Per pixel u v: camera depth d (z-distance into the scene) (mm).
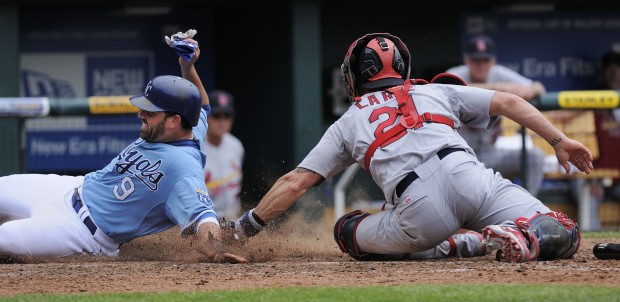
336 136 18812
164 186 19156
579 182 36344
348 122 18578
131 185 19406
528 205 17812
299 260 19562
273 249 20859
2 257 19375
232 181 35531
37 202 20156
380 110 18312
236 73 43469
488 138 33875
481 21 44844
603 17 45562
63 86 43188
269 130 40906
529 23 45344
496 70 36500
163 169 19141
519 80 36594
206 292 14508
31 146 40844
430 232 17859
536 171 33969
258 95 41781
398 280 15508
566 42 45594
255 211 19094
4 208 20547
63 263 19359
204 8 44281
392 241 18328
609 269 16219
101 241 19656
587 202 36594
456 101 18516
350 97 19234
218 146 35312
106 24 43375
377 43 18781
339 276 16141
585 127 35469
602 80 44594
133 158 19469
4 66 36844
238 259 18484
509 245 16984
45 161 41000
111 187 19625
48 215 19688
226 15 43844
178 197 19000
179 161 19141
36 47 42875
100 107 32562
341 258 19969
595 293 13711
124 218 19531
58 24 43000
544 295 13617
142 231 19594
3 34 36844
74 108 32406
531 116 18312
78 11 43062
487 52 36188
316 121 38250
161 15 43875
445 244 19219
